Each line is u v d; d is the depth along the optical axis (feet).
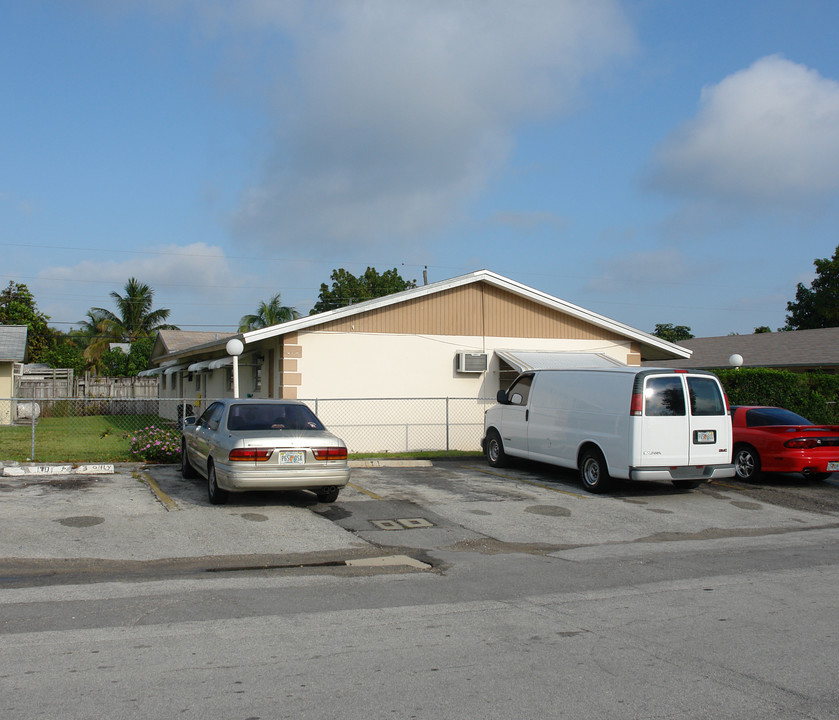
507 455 46.83
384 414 56.13
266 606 19.21
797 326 144.46
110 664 14.71
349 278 158.71
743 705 13.15
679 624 18.01
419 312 57.47
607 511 34.27
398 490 38.42
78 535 26.86
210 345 62.23
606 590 21.40
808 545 28.76
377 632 17.06
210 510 31.53
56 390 102.27
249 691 13.42
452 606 19.47
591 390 38.96
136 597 19.89
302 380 53.47
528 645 16.28
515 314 61.00
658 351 68.80
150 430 47.62
